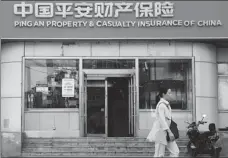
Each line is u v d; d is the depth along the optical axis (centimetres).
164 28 1528
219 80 1672
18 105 1552
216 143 1400
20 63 1565
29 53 1574
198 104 1566
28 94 1576
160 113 1090
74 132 1566
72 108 1577
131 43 1585
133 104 1585
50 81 1582
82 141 1520
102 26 1525
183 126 1574
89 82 1609
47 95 1579
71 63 1584
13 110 1554
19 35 1522
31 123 1566
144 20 1526
